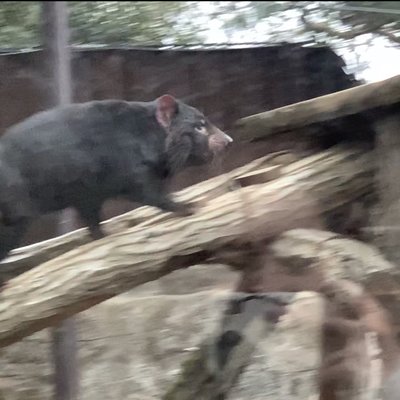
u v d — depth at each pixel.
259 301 2.76
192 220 2.57
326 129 2.65
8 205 2.59
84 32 3.11
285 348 2.80
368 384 2.51
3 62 3.00
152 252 2.51
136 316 3.25
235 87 3.00
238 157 2.82
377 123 2.54
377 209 2.55
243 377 2.93
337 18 3.08
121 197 2.72
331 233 2.55
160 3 3.22
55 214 2.73
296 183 2.57
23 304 2.51
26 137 2.64
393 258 2.45
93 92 3.07
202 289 3.01
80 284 2.50
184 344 3.17
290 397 2.79
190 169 2.87
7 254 2.68
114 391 3.26
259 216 2.51
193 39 3.18
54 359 3.27
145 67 3.12
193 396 3.04
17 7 3.03
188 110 2.90
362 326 2.46
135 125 2.76
